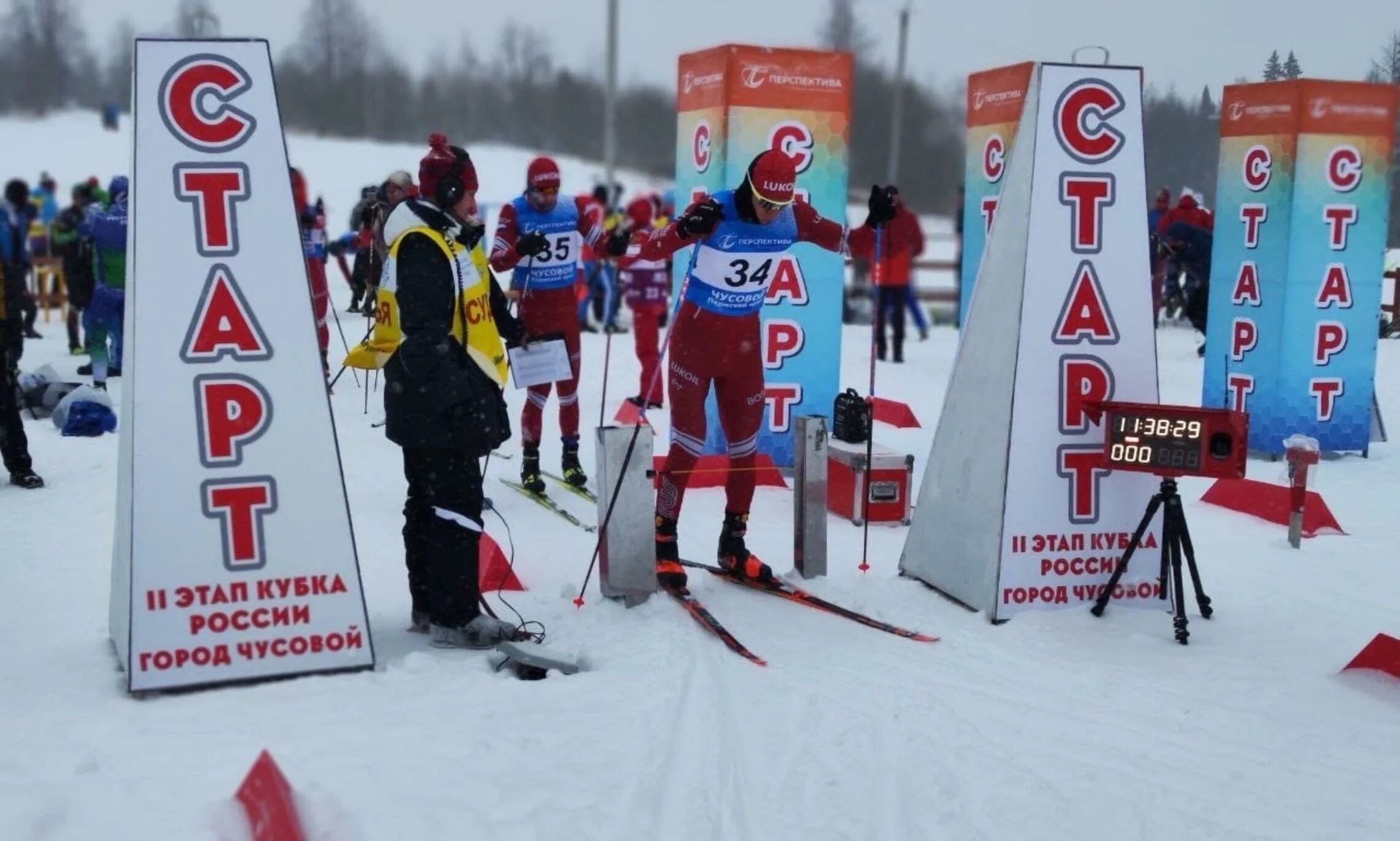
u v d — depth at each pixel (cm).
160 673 401
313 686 407
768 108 776
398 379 434
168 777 335
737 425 542
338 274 2184
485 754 358
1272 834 329
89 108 5891
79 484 726
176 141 404
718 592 535
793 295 793
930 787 349
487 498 694
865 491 565
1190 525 674
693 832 318
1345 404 876
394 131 5559
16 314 715
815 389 805
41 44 5906
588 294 1645
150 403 402
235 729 371
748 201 511
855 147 3819
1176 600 480
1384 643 441
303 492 415
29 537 605
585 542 613
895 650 468
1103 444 507
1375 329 873
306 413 415
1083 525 509
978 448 520
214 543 407
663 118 4762
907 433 940
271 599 413
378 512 668
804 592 530
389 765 346
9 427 711
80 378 1096
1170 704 417
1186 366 1258
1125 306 507
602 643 462
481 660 443
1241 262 888
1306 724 403
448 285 428
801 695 418
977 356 528
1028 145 502
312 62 5562
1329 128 843
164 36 402
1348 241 859
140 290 402
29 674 416
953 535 532
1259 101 863
